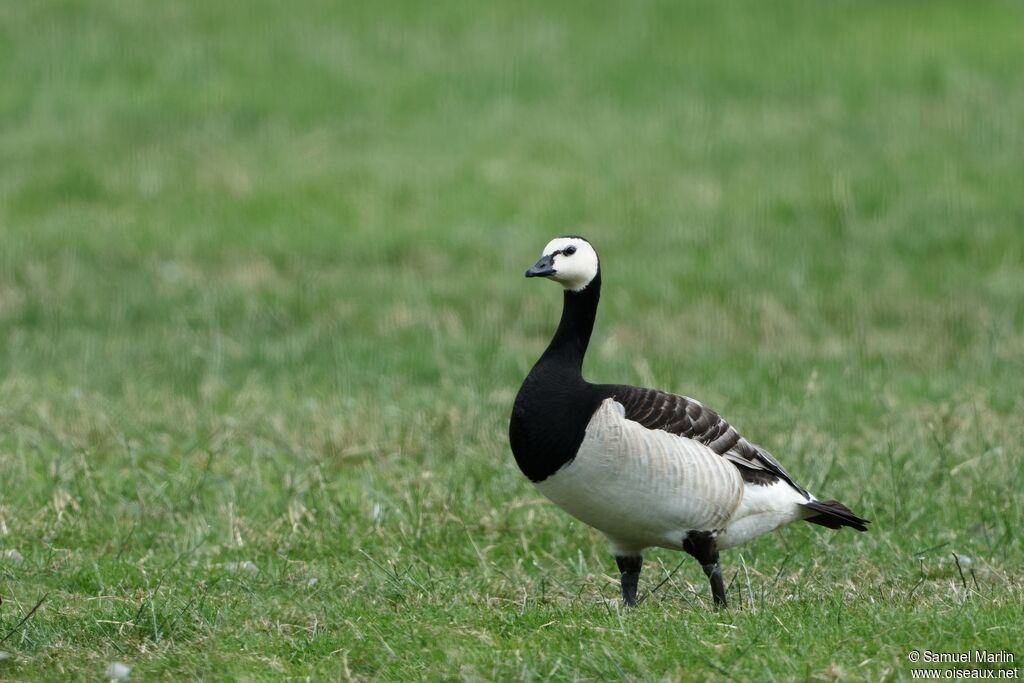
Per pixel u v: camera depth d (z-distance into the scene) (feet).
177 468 39.14
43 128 81.05
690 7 99.09
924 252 64.64
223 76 88.22
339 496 36.88
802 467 37.24
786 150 77.51
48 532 34.12
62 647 26.45
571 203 71.05
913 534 33.68
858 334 54.80
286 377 48.85
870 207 69.97
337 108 84.12
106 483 37.19
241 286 60.64
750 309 57.52
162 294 59.47
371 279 61.77
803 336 54.80
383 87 86.74
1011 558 31.76
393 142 79.61
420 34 94.84
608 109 83.97
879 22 95.35
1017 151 76.18
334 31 95.25
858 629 25.03
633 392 27.81
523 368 49.70
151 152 77.97
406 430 40.93
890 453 36.27
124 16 96.78
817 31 94.27
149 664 25.52
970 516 34.58
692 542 27.68
